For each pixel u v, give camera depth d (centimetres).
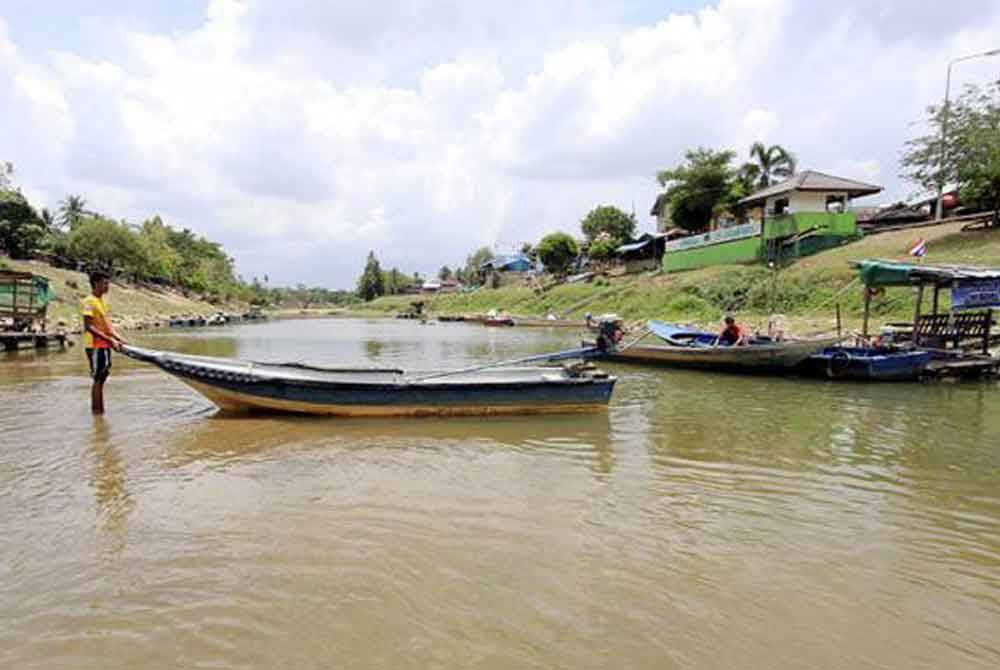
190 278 8650
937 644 365
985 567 463
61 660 337
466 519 543
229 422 927
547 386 1002
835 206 3588
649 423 959
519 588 421
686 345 1816
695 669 336
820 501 599
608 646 356
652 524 538
